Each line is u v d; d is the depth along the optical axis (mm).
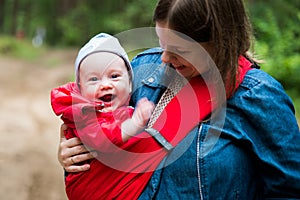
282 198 1570
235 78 1535
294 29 8469
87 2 18312
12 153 5531
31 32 19188
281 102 1574
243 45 1558
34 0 19391
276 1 9023
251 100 1547
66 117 1631
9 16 19969
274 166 1528
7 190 4473
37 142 6145
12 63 13945
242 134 1537
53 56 15641
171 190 1563
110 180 1608
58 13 19094
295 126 1565
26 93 9820
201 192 1533
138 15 14727
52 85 10852
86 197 1642
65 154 1652
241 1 1537
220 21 1467
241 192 1569
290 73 7285
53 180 4852
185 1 1446
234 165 1546
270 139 1533
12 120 7223
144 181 1589
